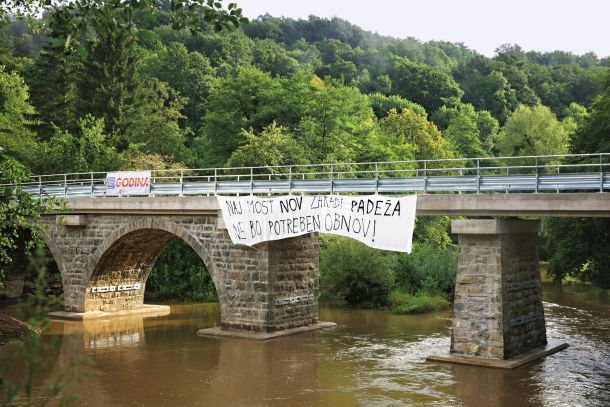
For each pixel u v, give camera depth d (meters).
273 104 63.66
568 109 106.62
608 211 21.89
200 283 48.28
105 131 63.44
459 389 21.58
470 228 24.48
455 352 25.47
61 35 10.16
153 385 22.64
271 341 29.81
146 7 9.76
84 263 37.06
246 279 30.75
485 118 97.69
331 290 44.31
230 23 9.95
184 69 85.19
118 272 38.72
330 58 145.50
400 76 110.88
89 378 23.56
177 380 23.30
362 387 22.08
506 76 117.69
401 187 26.31
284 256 31.17
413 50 158.50
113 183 35.69
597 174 21.92
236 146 62.94
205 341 30.20
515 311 25.39
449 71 128.50
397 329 33.59
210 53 107.19
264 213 29.64
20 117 60.88
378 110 96.88
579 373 23.48
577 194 22.22
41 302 5.71
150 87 71.44
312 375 23.83
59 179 52.66
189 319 37.62
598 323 34.41
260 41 133.50
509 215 23.94
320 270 44.47
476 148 86.75
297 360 26.27
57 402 20.22
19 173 21.14
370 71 132.62
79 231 37.25
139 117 65.12
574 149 39.12
